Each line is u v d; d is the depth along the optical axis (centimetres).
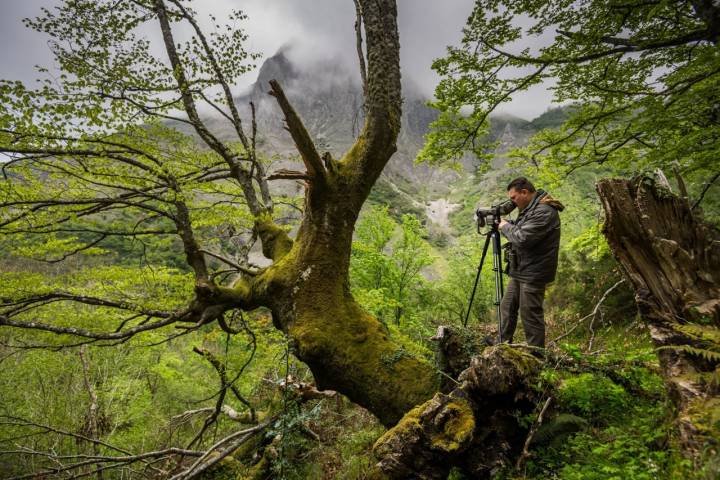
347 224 462
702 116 567
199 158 542
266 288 471
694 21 551
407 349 441
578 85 604
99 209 534
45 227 504
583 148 680
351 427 600
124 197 501
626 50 540
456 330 354
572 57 561
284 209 766
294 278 452
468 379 273
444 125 670
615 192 251
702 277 228
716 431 167
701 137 539
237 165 624
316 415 433
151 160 521
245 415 699
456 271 1470
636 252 245
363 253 1144
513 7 502
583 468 204
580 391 269
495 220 381
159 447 812
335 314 432
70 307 584
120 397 872
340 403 691
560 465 232
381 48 469
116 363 920
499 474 248
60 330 479
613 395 264
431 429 256
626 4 503
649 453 192
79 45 493
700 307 213
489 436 269
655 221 246
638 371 287
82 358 816
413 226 1163
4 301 477
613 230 250
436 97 631
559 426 251
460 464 270
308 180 441
